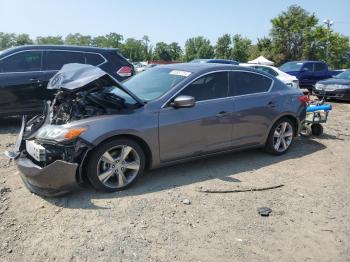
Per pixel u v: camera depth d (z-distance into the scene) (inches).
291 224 160.6
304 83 775.1
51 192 169.6
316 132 319.0
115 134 174.1
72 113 177.5
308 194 192.2
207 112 206.8
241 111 222.4
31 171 166.2
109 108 182.5
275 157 250.2
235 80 225.6
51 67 325.4
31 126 194.5
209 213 165.6
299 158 251.1
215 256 135.0
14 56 315.6
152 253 135.0
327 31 2299.5
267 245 143.9
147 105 189.5
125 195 178.4
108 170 177.8
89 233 145.5
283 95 247.0
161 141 190.7
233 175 212.4
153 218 158.4
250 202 178.7
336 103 596.7
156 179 200.5
